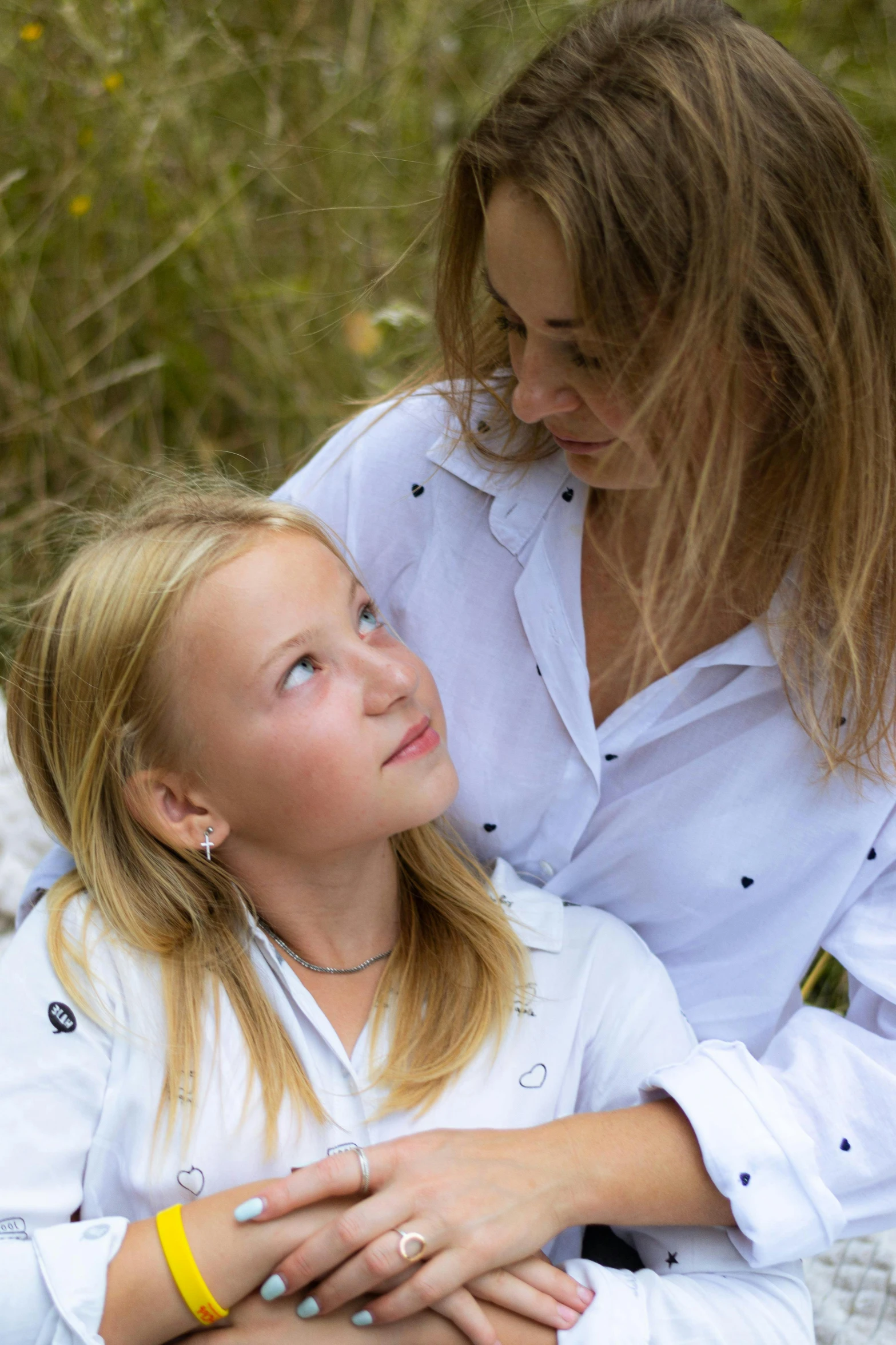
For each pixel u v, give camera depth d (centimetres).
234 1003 142
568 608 146
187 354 284
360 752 137
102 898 146
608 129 118
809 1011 150
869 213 128
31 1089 136
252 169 291
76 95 280
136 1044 139
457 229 140
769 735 144
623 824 152
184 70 295
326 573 142
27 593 246
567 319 121
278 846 143
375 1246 124
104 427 270
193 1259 126
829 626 138
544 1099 146
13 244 272
